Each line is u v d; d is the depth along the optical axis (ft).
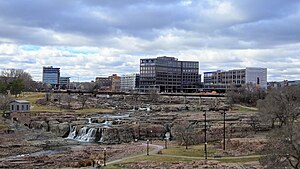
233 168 280.72
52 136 532.32
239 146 384.68
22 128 556.51
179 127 462.19
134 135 545.85
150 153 371.76
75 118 646.33
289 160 203.21
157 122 597.93
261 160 215.51
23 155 399.24
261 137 453.17
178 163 308.81
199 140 456.45
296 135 202.39
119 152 399.44
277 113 429.38
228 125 545.85
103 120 629.10
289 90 537.24
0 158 379.35
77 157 377.91
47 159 367.86
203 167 288.92
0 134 504.84
